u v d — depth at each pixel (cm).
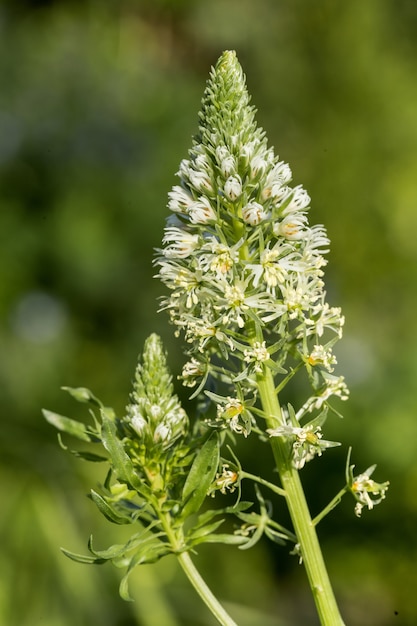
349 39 1337
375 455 1106
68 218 1195
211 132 321
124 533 777
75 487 774
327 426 1117
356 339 1225
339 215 1323
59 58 1294
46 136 1228
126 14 1384
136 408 317
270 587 1090
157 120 1279
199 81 1396
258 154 317
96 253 1180
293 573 1129
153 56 1402
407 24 1355
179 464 316
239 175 316
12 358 995
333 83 1340
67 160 1225
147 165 1251
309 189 1340
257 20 1404
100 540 768
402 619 1123
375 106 1328
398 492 1105
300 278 306
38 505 733
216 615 310
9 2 1335
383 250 1307
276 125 1367
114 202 1217
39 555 715
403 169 1316
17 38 1307
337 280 1313
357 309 1285
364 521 1120
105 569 771
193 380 319
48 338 1098
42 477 760
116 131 1252
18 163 1212
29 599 698
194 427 331
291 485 310
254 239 316
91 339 1174
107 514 299
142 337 1191
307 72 1351
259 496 318
